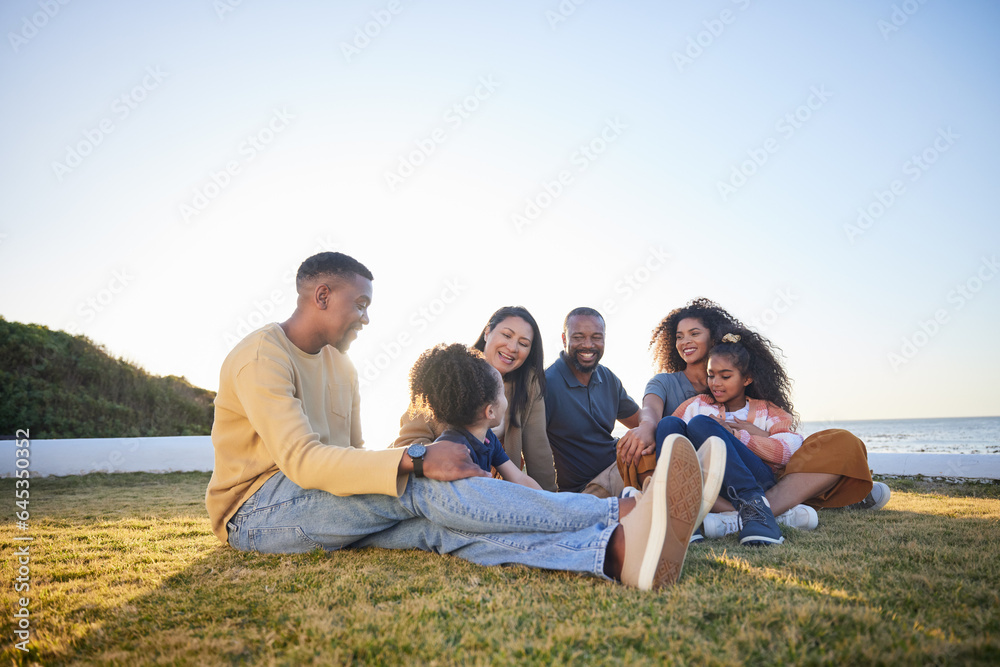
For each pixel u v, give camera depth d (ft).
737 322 10.60
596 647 3.97
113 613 4.98
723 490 8.05
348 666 3.78
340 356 8.22
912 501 11.75
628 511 5.93
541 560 5.83
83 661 4.06
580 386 11.25
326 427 7.71
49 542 8.25
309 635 4.30
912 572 5.55
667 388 10.78
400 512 6.58
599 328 10.92
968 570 5.56
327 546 6.86
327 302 7.34
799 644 3.88
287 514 6.81
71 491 16.07
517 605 4.84
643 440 8.64
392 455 6.19
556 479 11.27
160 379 34.04
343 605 5.02
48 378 28.99
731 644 3.90
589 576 5.68
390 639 4.14
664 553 5.26
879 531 7.86
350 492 6.22
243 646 4.17
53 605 5.23
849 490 8.64
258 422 6.48
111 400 29.86
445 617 4.61
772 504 8.32
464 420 7.11
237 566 6.45
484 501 6.00
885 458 17.20
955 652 3.66
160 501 13.66
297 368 7.22
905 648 3.72
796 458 8.66
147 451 20.76
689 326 10.66
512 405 9.95
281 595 5.32
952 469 16.16
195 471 21.34
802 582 5.30
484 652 3.94
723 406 9.65
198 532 9.02
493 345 9.79
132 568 6.53
